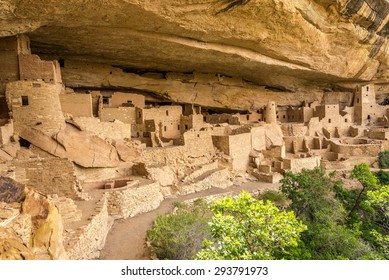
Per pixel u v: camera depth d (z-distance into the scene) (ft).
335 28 68.80
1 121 43.01
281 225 23.30
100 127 53.31
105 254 33.50
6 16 39.22
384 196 46.75
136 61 70.85
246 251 22.52
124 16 47.55
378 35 77.36
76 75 69.51
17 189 19.48
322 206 56.18
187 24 52.75
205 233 36.52
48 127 45.37
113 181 49.06
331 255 41.39
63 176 38.68
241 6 51.67
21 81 43.88
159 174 54.19
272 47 67.51
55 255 17.85
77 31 51.34
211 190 60.39
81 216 34.32
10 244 15.44
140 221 42.68
